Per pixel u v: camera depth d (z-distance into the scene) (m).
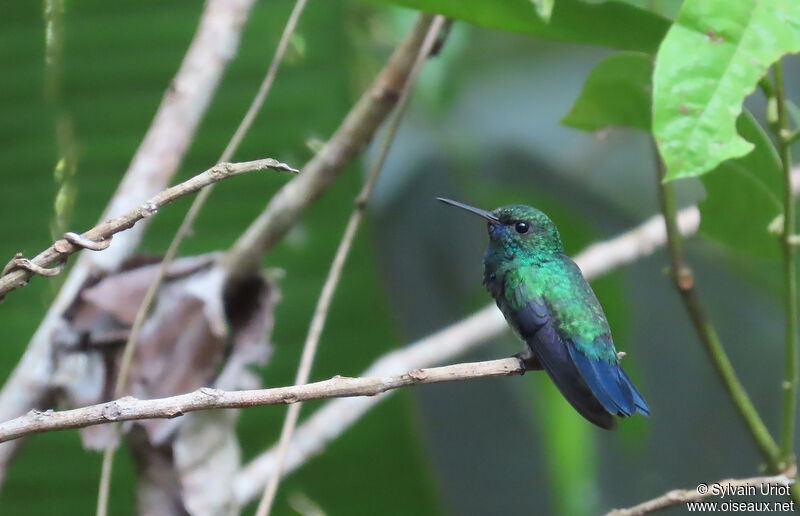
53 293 7.39
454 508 12.23
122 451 9.23
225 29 6.97
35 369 6.62
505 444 12.40
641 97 6.58
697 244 12.75
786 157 5.46
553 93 13.17
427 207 11.44
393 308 9.90
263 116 8.66
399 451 9.34
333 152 7.12
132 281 6.95
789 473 6.16
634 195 12.48
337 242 8.88
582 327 6.82
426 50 6.99
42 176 8.49
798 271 8.54
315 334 6.41
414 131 11.40
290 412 6.14
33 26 8.27
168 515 6.39
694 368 13.32
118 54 8.35
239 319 7.09
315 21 8.52
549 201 10.21
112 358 6.77
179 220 8.88
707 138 4.27
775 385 13.14
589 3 5.51
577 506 8.52
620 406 6.44
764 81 5.41
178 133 6.93
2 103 8.35
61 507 9.30
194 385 6.71
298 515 9.31
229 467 6.42
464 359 11.04
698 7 4.44
